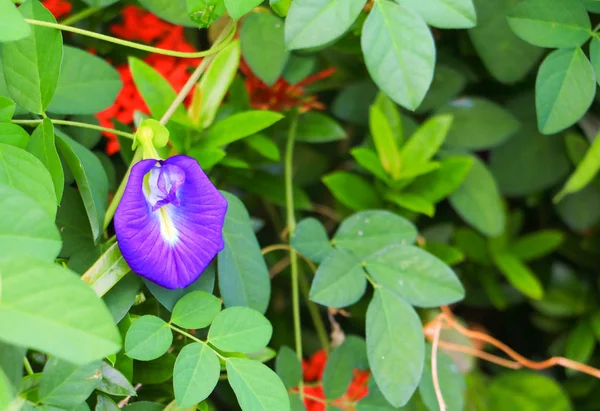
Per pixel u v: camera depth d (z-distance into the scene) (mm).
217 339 492
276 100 608
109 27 597
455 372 566
